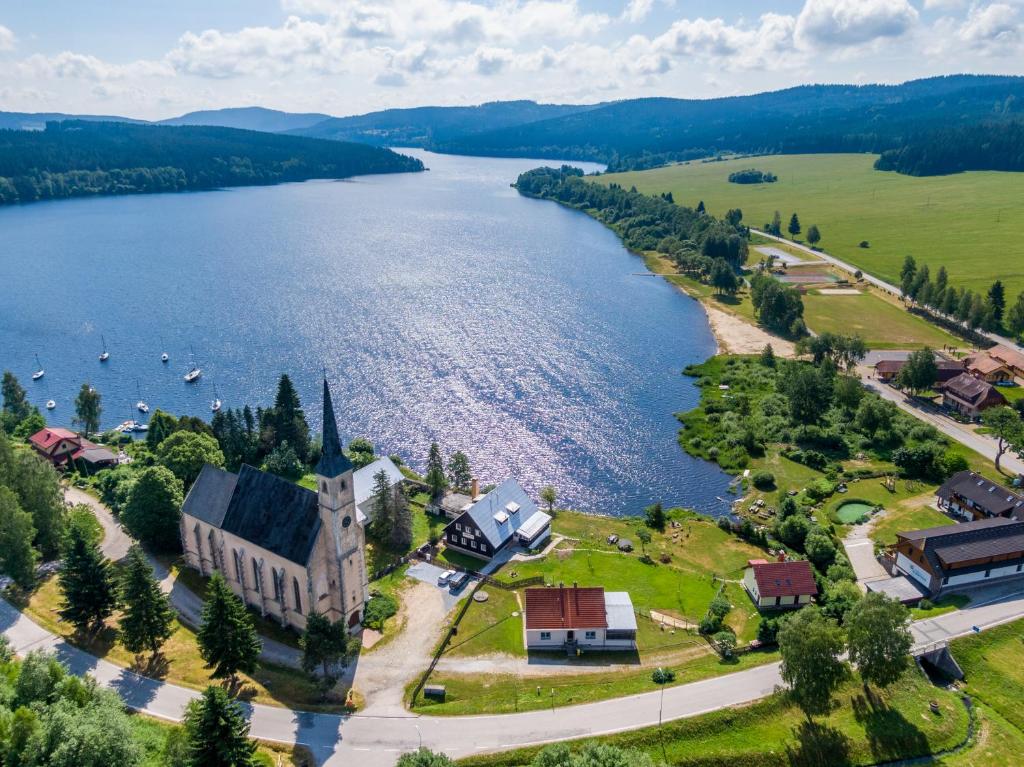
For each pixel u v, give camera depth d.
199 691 86.38
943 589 105.81
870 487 140.88
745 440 158.88
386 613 102.12
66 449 147.38
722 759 77.00
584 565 116.19
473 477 141.75
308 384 194.88
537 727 80.94
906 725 81.75
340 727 81.00
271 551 95.56
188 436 134.25
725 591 109.94
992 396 168.75
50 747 66.44
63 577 94.50
